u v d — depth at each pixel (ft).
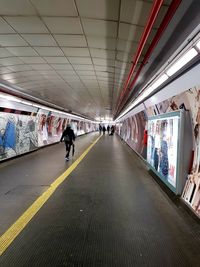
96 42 15.46
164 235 11.15
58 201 15.85
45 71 23.49
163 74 16.52
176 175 16.30
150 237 10.94
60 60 19.72
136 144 43.11
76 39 15.06
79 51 17.35
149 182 21.40
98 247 10.01
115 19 12.06
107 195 17.31
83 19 12.30
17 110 35.81
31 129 42.45
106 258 9.20
